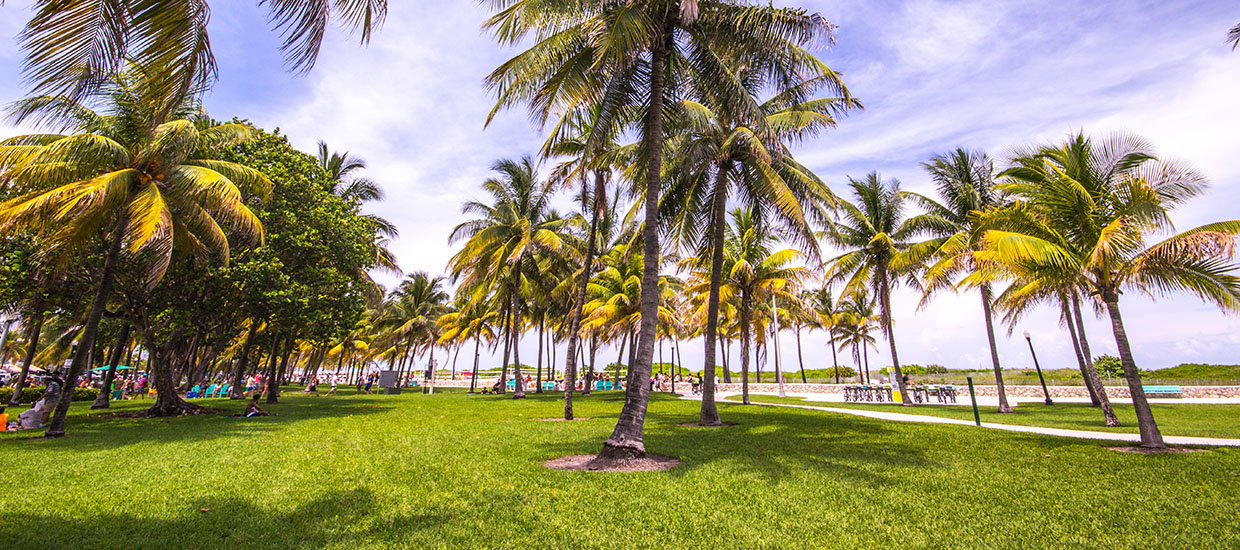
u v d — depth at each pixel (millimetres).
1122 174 11820
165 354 19547
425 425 15750
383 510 6238
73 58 3846
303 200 19656
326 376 75500
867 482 7703
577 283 32750
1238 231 9078
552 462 9570
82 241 12016
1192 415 18516
